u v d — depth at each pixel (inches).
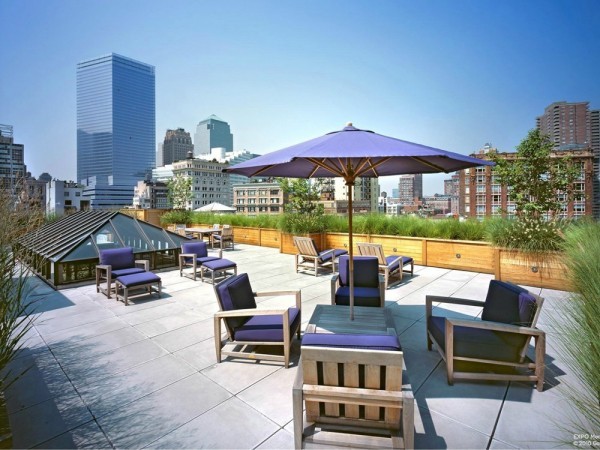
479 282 283.7
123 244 329.1
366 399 86.7
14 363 142.6
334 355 87.6
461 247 333.1
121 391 120.4
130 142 7529.5
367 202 4490.7
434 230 369.1
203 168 4709.6
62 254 281.0
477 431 96.0
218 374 133.3
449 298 148.8
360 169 142.3
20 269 111.3
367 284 209.2
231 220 645.9
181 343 164.4
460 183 3363.7
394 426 91.8
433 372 131.6
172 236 382.0
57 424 101.7
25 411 108.5
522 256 270.2
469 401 111.4
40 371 135.7
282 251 472.7
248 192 4399.6
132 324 191.2
